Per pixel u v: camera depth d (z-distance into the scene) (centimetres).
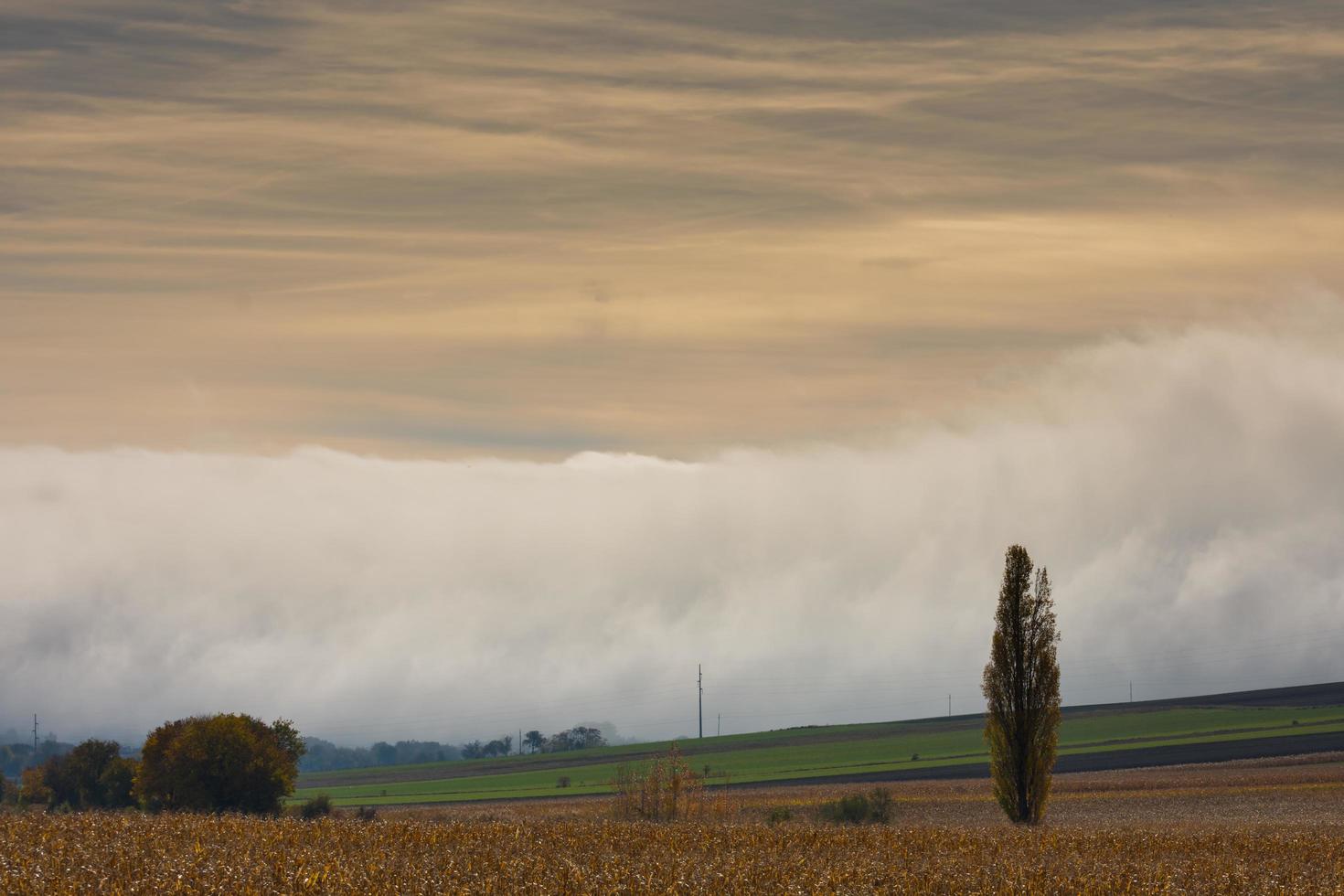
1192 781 11875
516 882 2589
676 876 2788
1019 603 6228
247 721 8519
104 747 10338
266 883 2397
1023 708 6147
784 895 2684
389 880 2512
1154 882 3127
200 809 8119
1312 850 4238
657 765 6312
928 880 3030
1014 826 5578
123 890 2266
